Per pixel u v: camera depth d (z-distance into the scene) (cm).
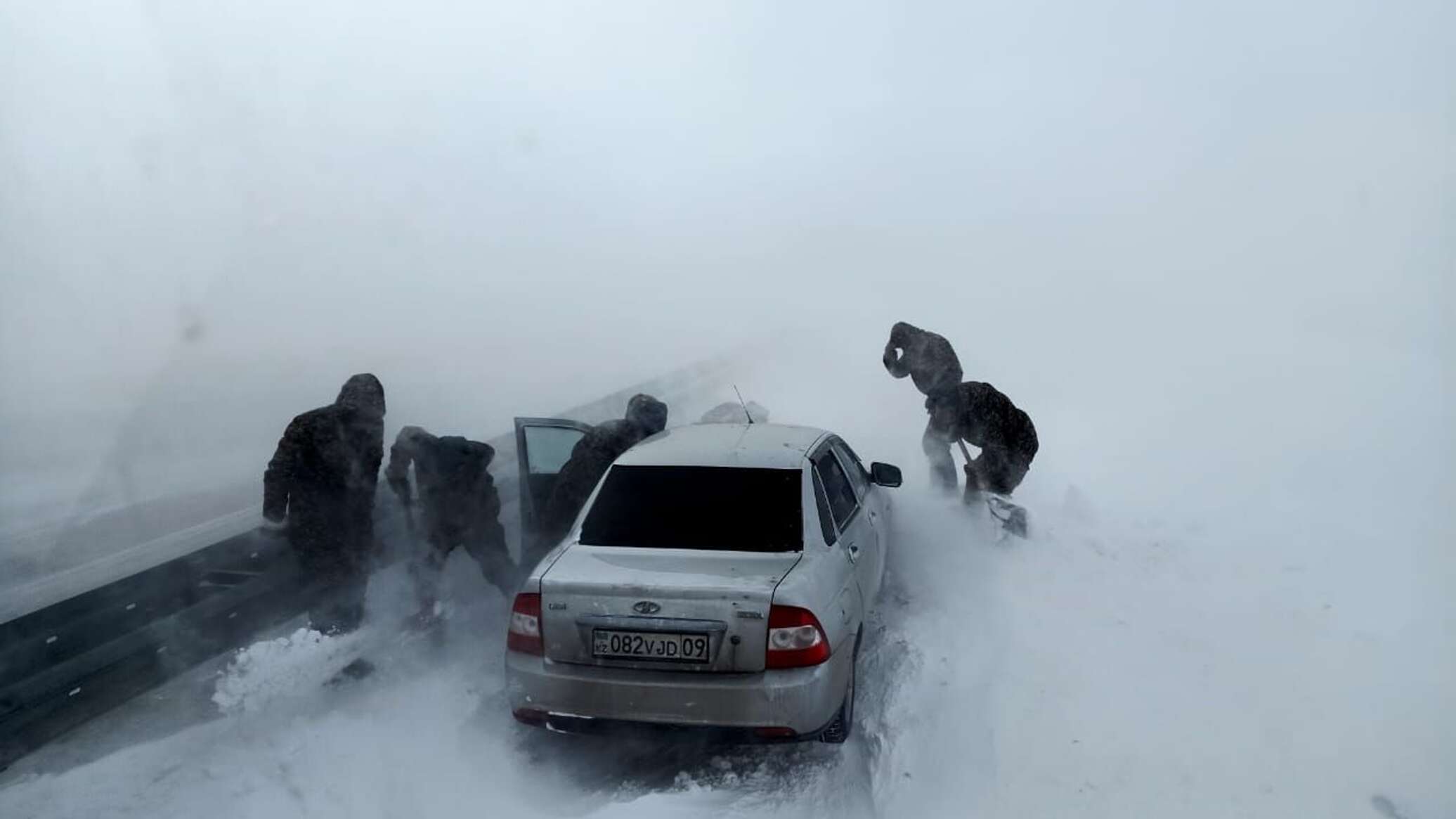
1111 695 442
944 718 429
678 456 491
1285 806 366
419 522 581
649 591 388
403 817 372
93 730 422
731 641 383
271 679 452
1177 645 490
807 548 428
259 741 420
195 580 529
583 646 392
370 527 509
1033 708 433
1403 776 380
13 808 361
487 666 513
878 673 476
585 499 550
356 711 454
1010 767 396
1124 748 404
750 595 386
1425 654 473
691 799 384
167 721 433
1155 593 556
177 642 482
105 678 443
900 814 376
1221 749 402
